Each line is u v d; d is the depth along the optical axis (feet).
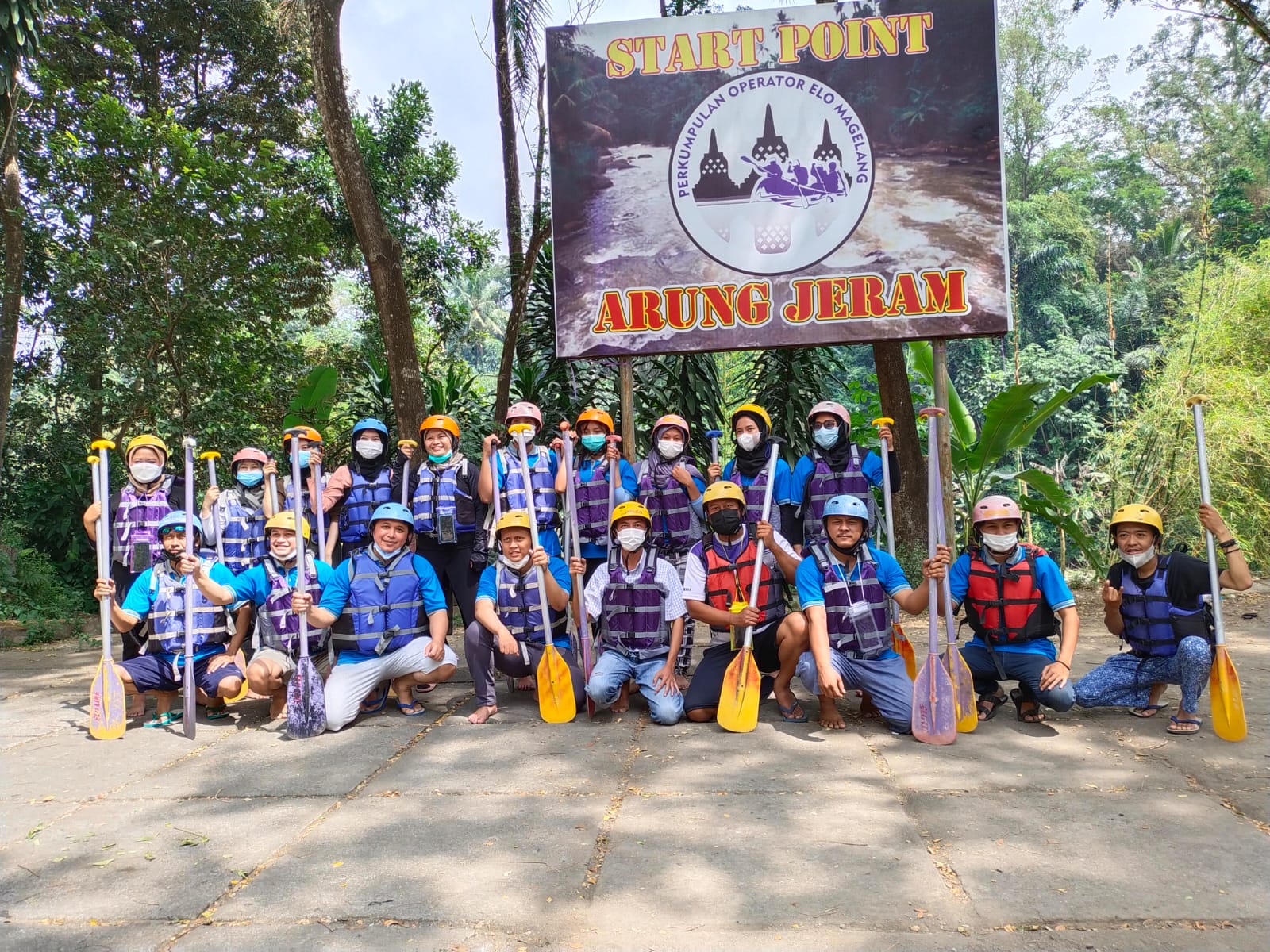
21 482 39.19
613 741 14.82
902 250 21.16
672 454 19.12
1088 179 115.75
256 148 52.75
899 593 15.55
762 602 16.21
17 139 35.78
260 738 15.66
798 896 9.02
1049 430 83.41
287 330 46.44
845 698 17.56
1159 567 15.01
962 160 20.98
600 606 16.69
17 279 33.94
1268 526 37.93
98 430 38.55
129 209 35.06
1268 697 16.43
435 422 19.01
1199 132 108.68
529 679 18.69
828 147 21.33
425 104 54.34
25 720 17.54
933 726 14.28
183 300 35.32
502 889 9.38
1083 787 12.03
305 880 9.75
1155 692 15.71
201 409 35.81
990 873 9.45
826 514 15.19
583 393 30.45
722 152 21.57
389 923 8.73
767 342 21.54
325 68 26.50
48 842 11.10
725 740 14.73
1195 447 38.50
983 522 15.12
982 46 20.89
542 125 32.09
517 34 31.22
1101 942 8.04
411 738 15.34
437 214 56.59
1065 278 100.07
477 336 60.85
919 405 51.16
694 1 33.04
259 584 17.20
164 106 49.90
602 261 21.90
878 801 11.66
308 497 20.06
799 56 21.36
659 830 10.85
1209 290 46.83
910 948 7.98
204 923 8.86
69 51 44.09
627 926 8.52
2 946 8.50
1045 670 14.71
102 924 8.91
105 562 16.37
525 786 12.62
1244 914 8.48
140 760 14.52
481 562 18.85
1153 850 9.95
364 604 16.43
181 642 16.61
